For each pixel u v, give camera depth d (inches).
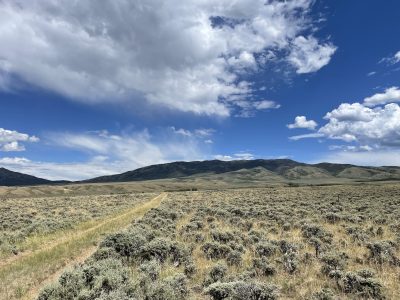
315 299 486.3
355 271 605.0
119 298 426.3
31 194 7352.4
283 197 2696.9
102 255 706.2
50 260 751.7
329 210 1603.1
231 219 1362.0
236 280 546.6
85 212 1964.8
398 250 781.3
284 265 641.0
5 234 1083.3
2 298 518.3
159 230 1050.7
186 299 492.7
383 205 1841.8
